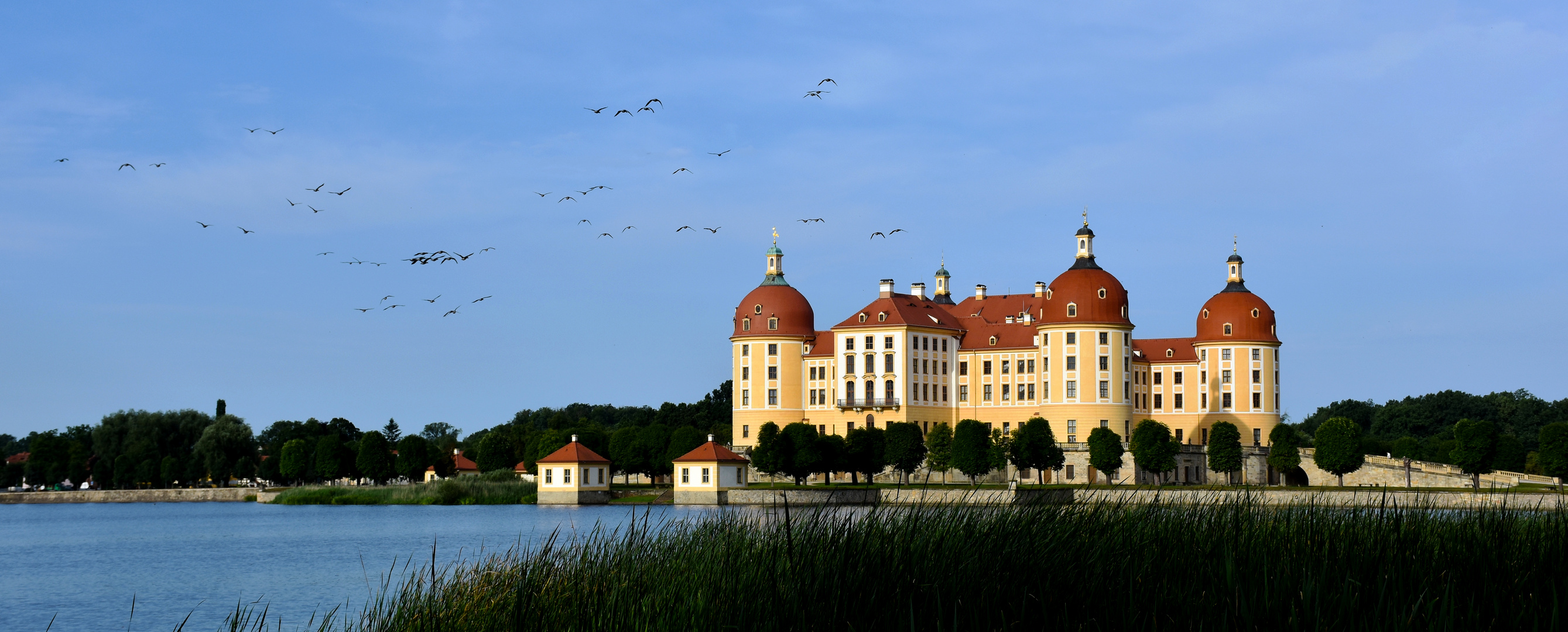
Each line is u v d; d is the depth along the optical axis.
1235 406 183.00
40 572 88.00
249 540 110.38
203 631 60.44
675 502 152.38
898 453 157.62
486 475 181.50
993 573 31.38
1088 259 179.62
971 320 198.50
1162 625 29.30
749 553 35.16
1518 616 28.67
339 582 76.94
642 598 34.38
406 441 197.38
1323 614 28.73
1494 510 36.00
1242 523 35.28
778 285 194.12
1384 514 34.88
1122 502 39.56
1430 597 29.67
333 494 171.88
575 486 154.50
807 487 141.50
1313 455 155.12
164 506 182.25
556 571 38.03
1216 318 184.75
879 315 187.25
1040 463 152.88
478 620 35.62
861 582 30.78
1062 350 175.38
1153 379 189.50
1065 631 28.72
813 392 190.62
